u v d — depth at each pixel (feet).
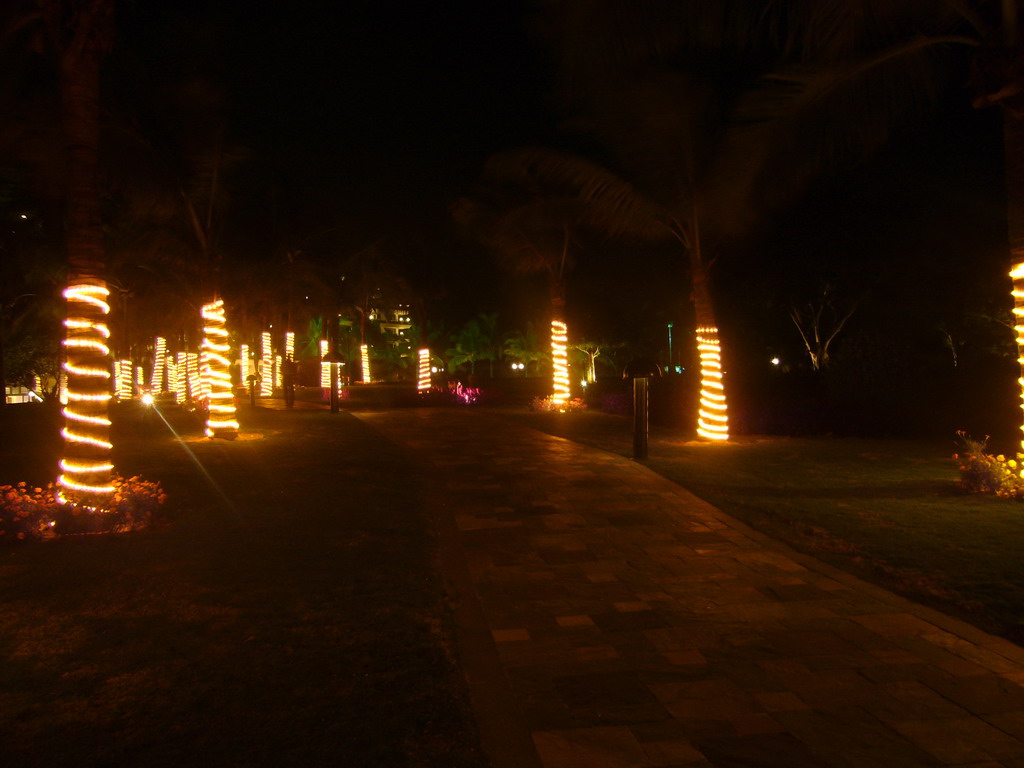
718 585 21.38
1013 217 33.22
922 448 49.78
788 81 37.58
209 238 56.18
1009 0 30.58
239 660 15.62
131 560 22.94
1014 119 32.86
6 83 33.78
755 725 13.44
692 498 33.35
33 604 18.99
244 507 30.78
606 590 21.08
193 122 46.26
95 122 29.60
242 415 78.38
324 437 57.16
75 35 28.86
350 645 16.46
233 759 11.89
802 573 22.35
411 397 107.76
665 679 15.29
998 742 12.85
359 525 27.71
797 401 71.67
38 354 114.01
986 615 18.43
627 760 12.30
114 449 49.83
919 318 82.74
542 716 13.74
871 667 15.80
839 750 12.61
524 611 19.39
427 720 13.25
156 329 128.57
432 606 19.16
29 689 14.34
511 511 31.24
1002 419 60.18
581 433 60.08
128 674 14.97
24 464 44.29
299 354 194.70
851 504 31.14
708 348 53.67
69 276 29.17
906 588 20.63
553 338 84.69
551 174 51.13
